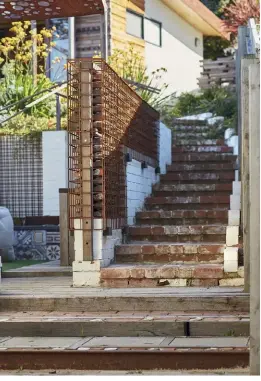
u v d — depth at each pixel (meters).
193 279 10.23
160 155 15.22
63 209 12.41
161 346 7.48
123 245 11.28
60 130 14.59
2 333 8.48
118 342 7.89
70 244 12.42
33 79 17.42
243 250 10.04
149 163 14.19
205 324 8.21
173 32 25.45
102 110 10.52
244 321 8.16
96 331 8.36
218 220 12.87
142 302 9.11
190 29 26.42
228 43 29.03
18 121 15.46
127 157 12.19
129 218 12.52
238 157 15.26
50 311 9.21
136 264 11.08
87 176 10.41
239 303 8.95
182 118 19.12
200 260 11.08
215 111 20.09
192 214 12.93
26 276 11.66
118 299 9.15
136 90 17.94
